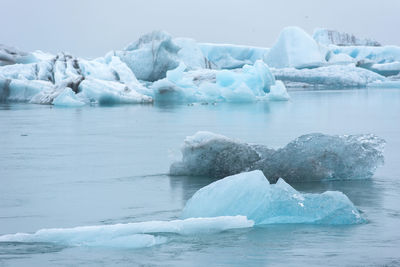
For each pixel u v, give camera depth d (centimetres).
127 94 3228
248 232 548
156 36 5028
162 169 951
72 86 3312
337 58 6788
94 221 611
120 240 512
